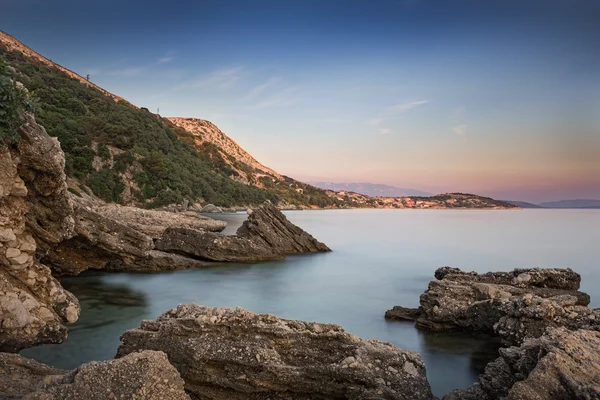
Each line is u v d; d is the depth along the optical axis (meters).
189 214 52.91
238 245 32.56
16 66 110.56
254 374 8.96
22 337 10.91
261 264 32.19
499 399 8.22
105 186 82.56
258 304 20.12
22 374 8.90
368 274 29.28
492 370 9.36
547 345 7.67
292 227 40.56
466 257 39.38
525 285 16.48
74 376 7.38
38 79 107.62
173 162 121.75
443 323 15.24
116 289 22.02
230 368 9.16
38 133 12.09
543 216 152.50
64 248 20.36
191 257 31.39
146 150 111.69
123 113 127.12
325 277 27.78
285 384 8.91
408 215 159.88
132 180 92.94
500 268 33.44
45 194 13.05
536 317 11.44
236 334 9.83
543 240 57.22
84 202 35.16
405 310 17.84
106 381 7.14
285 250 39.16
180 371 9.43
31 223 13.30
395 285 25.33
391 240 57.03
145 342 10.02
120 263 26.16
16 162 11.51
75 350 13.07
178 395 7.27
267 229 38.66
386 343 9.88
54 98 97.31
